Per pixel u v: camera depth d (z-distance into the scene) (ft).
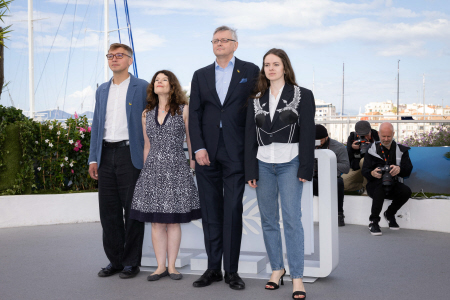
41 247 14.88
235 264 10.45
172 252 11.24
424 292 9.76
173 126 10.92
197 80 10.85
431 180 20.72
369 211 19.20
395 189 17.34
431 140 29.43
